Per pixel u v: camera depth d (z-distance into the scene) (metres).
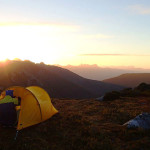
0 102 10.89
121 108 15.91
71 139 8.76
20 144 8.23
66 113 14.12
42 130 10.03
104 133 9.43
